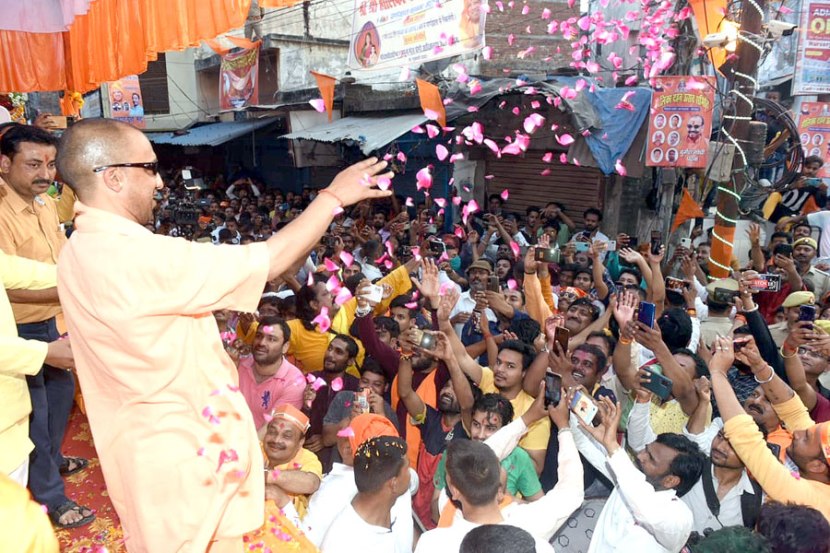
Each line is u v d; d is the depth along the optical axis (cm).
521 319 488
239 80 1593
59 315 416
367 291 445
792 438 304
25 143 326
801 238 752
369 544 263
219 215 1367
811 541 228
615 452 283
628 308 413
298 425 321
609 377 454
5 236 328
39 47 705
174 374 161
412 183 1412
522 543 210
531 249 535
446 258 754
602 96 878
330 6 1712
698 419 362
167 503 163
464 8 807
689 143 718
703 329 550
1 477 93
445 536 255
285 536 212
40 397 287
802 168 784
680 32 895
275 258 162
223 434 168
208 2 436
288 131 1530
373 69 970
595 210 1030
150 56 518
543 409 319
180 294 155
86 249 159
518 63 1308
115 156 168
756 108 783
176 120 2097
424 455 404
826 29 1066
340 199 171
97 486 326
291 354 522
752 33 649
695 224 1031
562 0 1320
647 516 263
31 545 87
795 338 387
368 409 381
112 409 167
